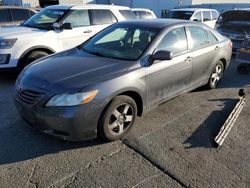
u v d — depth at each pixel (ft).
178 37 15.47
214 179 10.21
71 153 11.51
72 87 10.86
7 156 11.19
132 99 12.63
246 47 22.97
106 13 25.77
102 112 11.53
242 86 20.95
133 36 14.76
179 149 12.07
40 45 20.84
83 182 9.85
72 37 22.93
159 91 14.16
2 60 19.47
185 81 16.10
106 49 14.57
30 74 12.16
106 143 12.30
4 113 15.08
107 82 11.44
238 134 13.50
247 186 9.93
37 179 9.93
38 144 12.07
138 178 10.13
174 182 9.98
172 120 14.75
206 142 12.74
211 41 18.39
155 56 13.16
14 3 69.77
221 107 16.70
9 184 9.64
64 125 10.80
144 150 11.88
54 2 73.00
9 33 20.42
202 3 84.89
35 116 11.19
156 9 90.07
